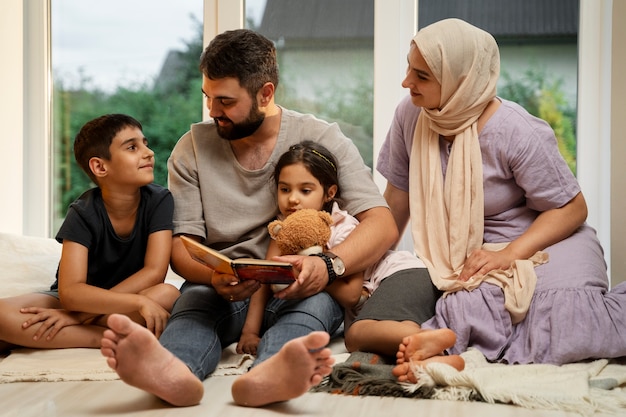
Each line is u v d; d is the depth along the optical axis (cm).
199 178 234
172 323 194
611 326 199
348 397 173
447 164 229
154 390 161
